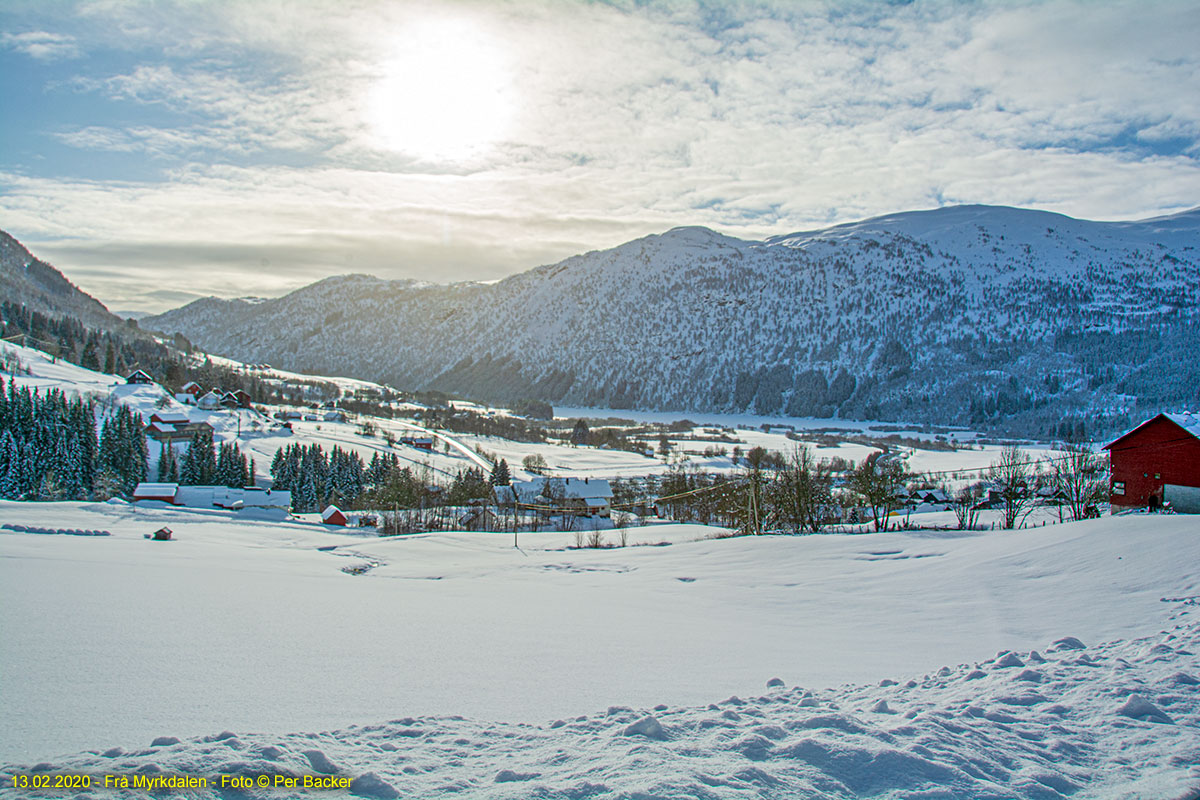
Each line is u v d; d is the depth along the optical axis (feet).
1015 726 23.43
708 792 17.61
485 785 18.95
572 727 24.76
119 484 305.12
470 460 455.22
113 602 71.51
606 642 56.03
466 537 205.05
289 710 32.04
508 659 47.44
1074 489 170.81
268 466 397.19
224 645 50.90
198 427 455.63
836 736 21.76
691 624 68.08
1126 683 26.94
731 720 24.31
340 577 122.01
